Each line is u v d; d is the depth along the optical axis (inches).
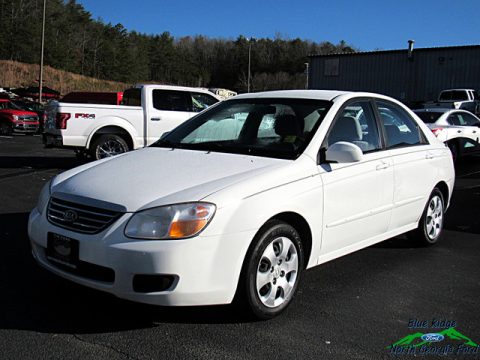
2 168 449.1
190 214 127.5
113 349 124.8
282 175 147.3
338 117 174.6
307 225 152.3
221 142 178.4
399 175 192.1
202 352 124.6
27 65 3334.2
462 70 1406.3
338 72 1616.6
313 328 140.5
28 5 3646.7
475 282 182.2
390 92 1524.4
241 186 137.3
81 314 144.3
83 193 139.5
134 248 124.6
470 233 251.9
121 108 436.8
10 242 211.8
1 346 124.7
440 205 227.5
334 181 161.3
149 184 139.9
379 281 180.4
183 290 126.1
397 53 1503.4
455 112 533.6
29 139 831.1
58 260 137.9
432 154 215.9
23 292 159.2
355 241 176.2
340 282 178.4
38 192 331.3
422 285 177.6
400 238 239.3
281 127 172.1
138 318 142.5
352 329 141.0
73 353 122.2
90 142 433.4
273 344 130.1
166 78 4547.2
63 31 3956.7
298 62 3941.9
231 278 132.0
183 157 164.1
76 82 3410.4
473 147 530.9
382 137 191.6
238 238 132.0
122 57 4188.0
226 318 144.1
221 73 4362.7
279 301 145.9
